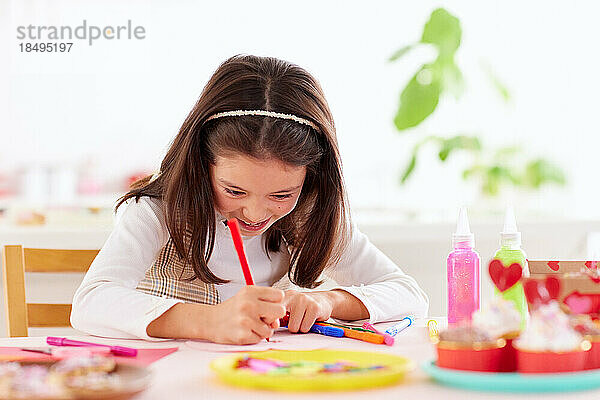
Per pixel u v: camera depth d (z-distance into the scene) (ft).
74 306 3.89
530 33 11.02
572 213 9.96
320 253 4.52
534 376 2.45
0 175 11.68
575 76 10.78
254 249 4.68
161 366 2.92
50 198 11.38
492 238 7.57
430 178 10.90
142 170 11.86
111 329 3.67
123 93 11.93
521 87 10.98
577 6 10.78
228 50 11.76
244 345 3.38
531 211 9.29
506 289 3.57
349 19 11.50
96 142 11.96
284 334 3.75
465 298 3.68
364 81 11.50
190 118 4.19
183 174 4.11
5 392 2.18
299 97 4.07
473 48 11.05
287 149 3.80
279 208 4.01
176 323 3.53
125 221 4.29
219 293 4.60
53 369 2.60
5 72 11.76
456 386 2.49
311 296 4.01
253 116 3.90
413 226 7.39
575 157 10.55
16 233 6.82
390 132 11.41
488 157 10.05
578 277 3.13
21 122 11.84
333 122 4.32
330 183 4.38
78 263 4.92
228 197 3.99
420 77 9.71
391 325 4.08
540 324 2.53
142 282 4.52
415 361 3.04
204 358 3.08
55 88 11.87
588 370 2.56
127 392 2.22
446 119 10.93
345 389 2.46
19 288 4.50
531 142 10.75
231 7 11.72
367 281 4.76
